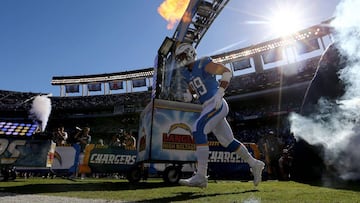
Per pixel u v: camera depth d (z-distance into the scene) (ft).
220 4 31.32
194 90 14.16
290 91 123.65
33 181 22.45
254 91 131.64
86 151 30.37
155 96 27.30
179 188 14.89
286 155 30.71
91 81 176.96
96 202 8.61
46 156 21.98
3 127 21.72
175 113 19.22
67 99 171.94
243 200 9.22
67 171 36.70
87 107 162.61
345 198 9.60
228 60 147.13
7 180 22.67
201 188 14.03
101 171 30.19
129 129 155.74
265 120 126.82
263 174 36.06
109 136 152.87
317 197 9.93
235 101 137.90
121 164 30.76
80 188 14.51
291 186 16.17
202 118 13.07
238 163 34.96
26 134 22.00
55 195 10.89
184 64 14.38
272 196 10.37
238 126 134.82
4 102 161.79
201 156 12.66
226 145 14.20
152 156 17.87
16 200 9.01
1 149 21.24
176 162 18.48
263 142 39.01
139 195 11.02
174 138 18.79
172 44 25.31
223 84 13.16
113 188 14.75
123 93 169.58
